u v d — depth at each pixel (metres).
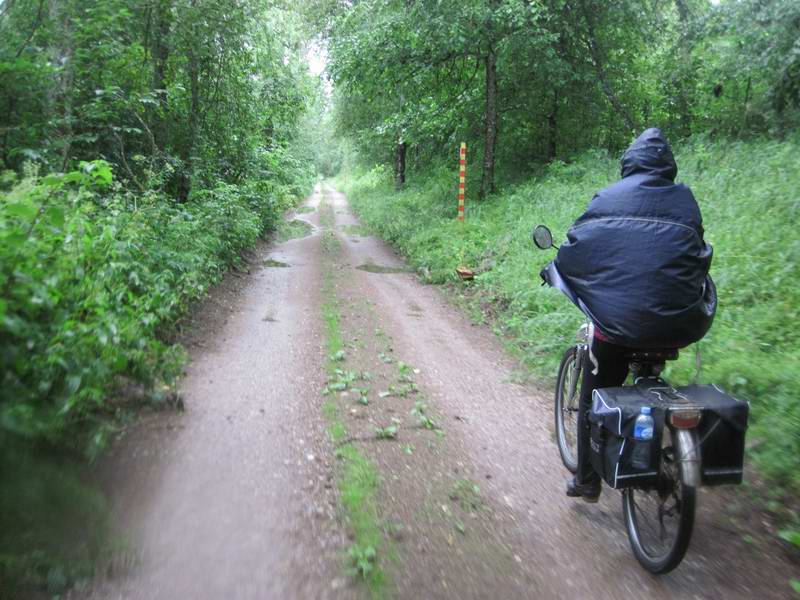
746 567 2.99
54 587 2.52
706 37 14.49
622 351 3.19
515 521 3.41
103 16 7.54
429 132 17.56
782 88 12.05
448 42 14.20
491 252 11.06
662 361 3.20
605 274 3.02
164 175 9.80
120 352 3.88
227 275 9.80
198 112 11.61
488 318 8.21
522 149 18.09
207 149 12.19
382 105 22.25
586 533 3.32
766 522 3.34
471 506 3.54
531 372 5.99
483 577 2.88
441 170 20.55
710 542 3.20
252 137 14.40
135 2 8.83
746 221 7.57
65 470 3.15
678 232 2.95
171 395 4.64
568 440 4.04
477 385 5.67
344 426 4.54
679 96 16.95
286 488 3.56
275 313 7.89
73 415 3.38
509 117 17.25
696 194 9.45
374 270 11.74
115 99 8.33
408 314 8.33
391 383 5.57
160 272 6.39
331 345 6.52
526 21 13.56
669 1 16.56
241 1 11.22
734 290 6.24
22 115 6.74
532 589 2.81
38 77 6.50
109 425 3.71
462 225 12.95
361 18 17.69
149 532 3.02
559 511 3.55
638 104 17.52
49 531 2.78
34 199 3.72
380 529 3.21
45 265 3.49
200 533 3.06
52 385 3.26
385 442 4.33
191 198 10.95
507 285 8.84
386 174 30.86
